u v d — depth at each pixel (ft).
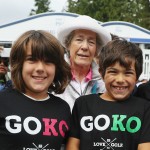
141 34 31.17
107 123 7.59
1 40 29.35
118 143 7.43
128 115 7.62
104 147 7.48
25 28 29.76
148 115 7.70
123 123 7.55
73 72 9.46
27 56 7.31
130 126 7.55
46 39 7.41
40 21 29.66
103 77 8.09
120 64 7.68
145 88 9.23
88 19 9.32
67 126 7.55
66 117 7.56
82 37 9.32
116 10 89.86
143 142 7.42
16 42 7.50
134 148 7.50
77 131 7.75
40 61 7.32
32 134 7.00
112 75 7.78
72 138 7.70
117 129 7.51
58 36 9.75
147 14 97.45
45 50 7.29
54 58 7.50
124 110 7.70
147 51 30.58
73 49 9.36
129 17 91.40
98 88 9.46
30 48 7.27
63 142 7.70
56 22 29.32
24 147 6.93
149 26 95.09
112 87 7.83
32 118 7.11
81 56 9.27
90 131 7.64
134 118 7.61
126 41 8.28
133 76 7.82
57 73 8.00
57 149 7.25
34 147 6.98
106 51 7.96
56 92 8.34
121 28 30.60
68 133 7.73
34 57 7.28
